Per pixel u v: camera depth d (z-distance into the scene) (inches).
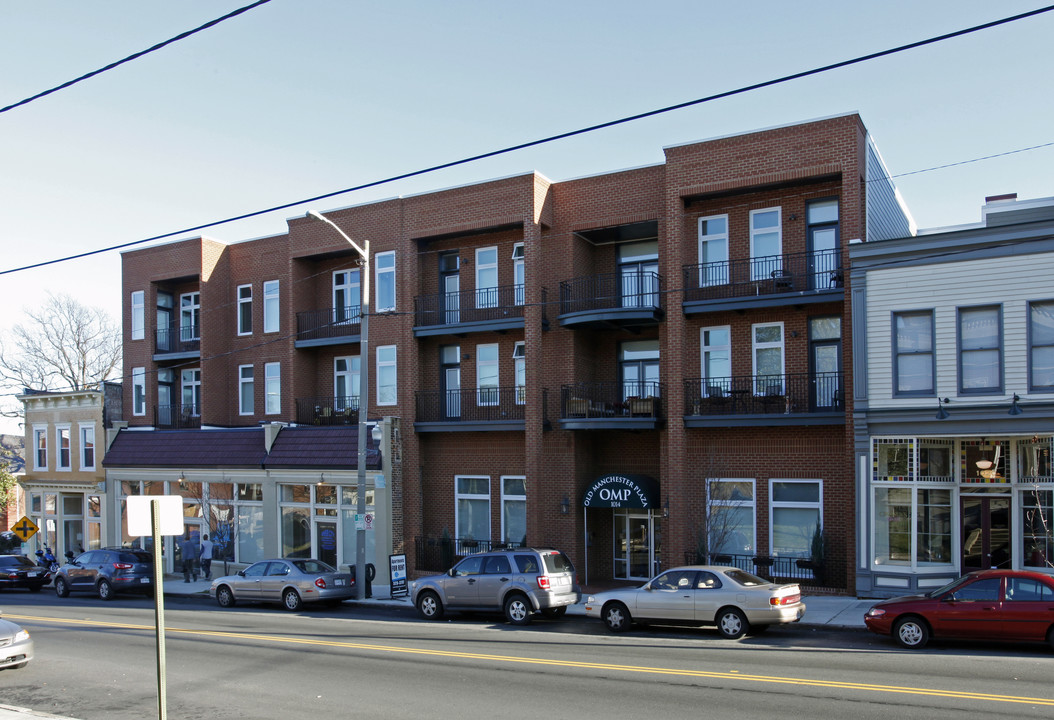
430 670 561.6
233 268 1406.3
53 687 552.4
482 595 803.4
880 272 852.0
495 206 1099.9
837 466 927.0
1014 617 591.8
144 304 1448.1
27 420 1571.1
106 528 1423.5
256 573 965.8
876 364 849.5
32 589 1295.5
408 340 1166.3
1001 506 835.4
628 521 1080.8
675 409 978.7
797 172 922.7
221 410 1381.6
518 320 1081.4
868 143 950.4
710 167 971.3
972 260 812.6
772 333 979.3
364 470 978.7
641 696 475.8
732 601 677.3
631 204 1048.8
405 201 1177.4
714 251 1002.1
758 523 963.3
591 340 1110.4
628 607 719.1
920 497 837.8
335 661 601.6
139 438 1398.9
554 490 1069.1
